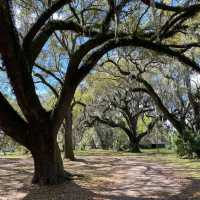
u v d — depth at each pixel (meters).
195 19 16.70
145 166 22.69
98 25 15.88
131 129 46.06
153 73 32.19
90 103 41.75
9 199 12.27
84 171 19.64
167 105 35.66
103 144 56.03
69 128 27.19
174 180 16.39
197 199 12.17
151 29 16.28
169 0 15.48
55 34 24.25
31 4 16.31
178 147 30.12
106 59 28.55
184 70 28.81
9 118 14.34
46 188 14.05
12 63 13.20
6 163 24.38
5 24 12.64
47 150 14.64
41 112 14.38
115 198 12.38
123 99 44.62
